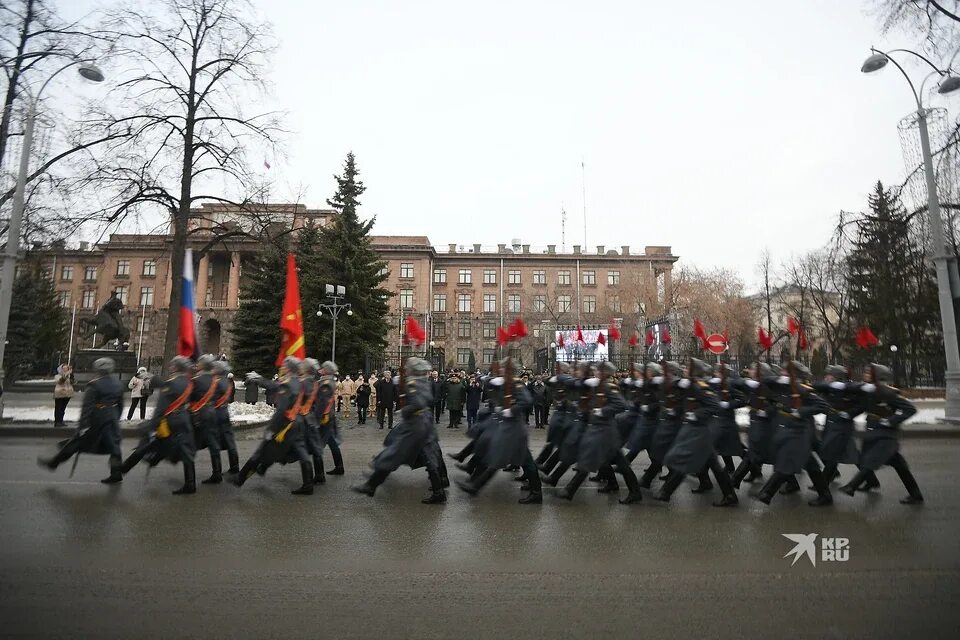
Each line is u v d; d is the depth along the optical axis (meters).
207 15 19.67
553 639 3.68
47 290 47.06
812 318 46.94
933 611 4.16
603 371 7.81
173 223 20.72
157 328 63.03
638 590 4.55
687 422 7.64
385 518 6.78
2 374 15.74
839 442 8.12
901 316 21.78
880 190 22.47
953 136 15.11
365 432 17.55
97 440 8.57
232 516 6.77
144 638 3.64
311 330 34.16
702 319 43.84
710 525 6.56
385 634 3.73
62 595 4.32
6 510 6.91
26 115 16.28
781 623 3.94
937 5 13.80
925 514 7.10
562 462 8.49
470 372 20.22
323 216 40.22
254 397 23.09
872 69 17.12
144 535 5.93
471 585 4.64
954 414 17.31
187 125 19.67
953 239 18.11
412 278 68.25
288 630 3.78
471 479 8.18
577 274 72.25
